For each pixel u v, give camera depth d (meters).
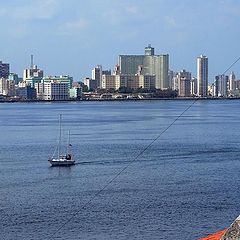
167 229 135.75
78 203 164.50
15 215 151.00
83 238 129.62
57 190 186.75
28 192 183.75
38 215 150.50
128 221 143.00
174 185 190.50
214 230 134.62
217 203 161.38
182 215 148.12
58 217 148.25
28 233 134.50
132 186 190.12
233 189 182.00
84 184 197.88
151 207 157.25
